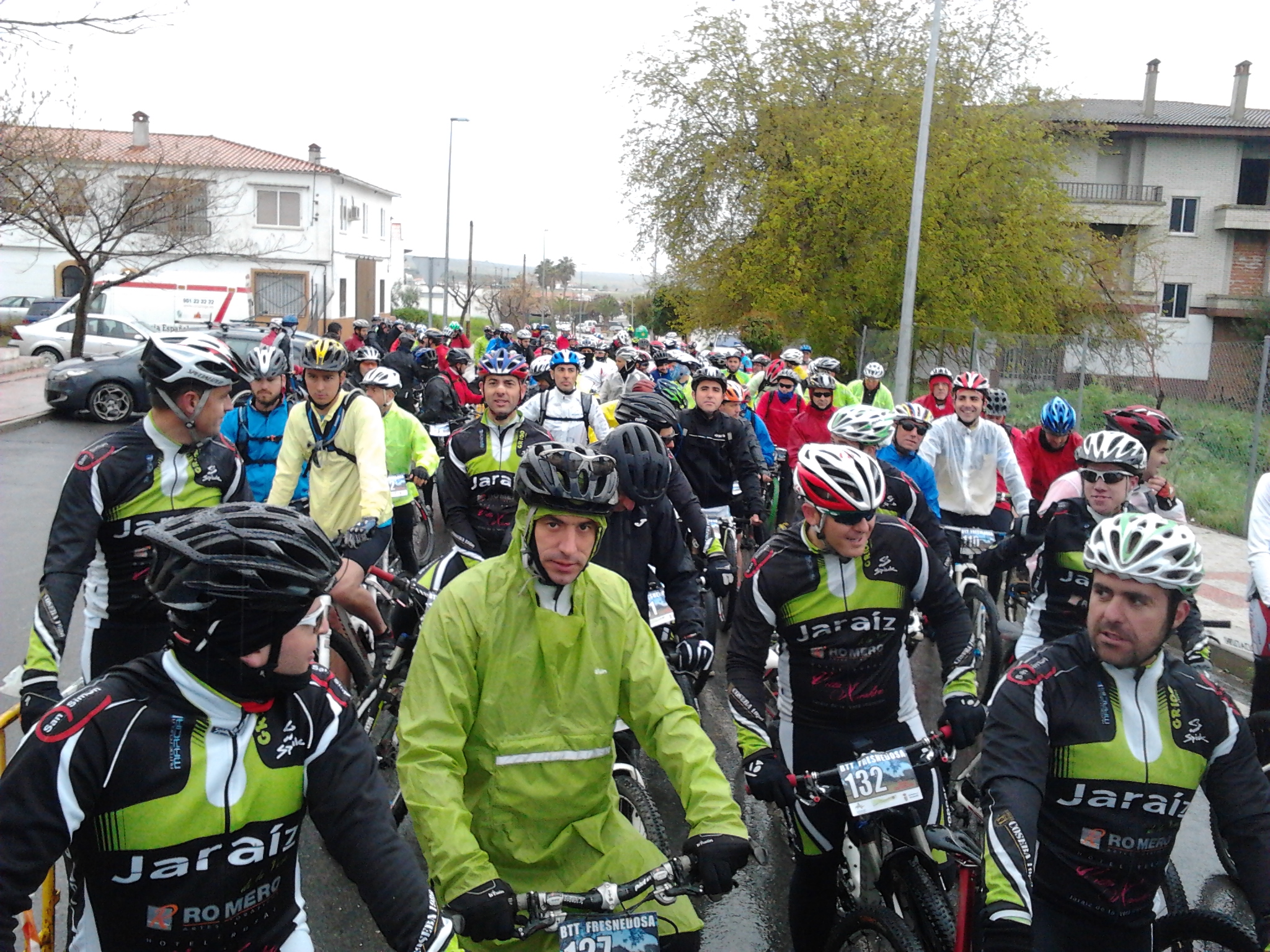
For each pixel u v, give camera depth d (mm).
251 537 1938
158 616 3783
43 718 1915
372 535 5395
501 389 5812
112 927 1990
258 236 43188
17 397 20422
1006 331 23375
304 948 2178
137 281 40750
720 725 6605
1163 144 37812
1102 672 2779
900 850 3357
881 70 23250
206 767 1968
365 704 5121
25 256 40750
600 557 4523
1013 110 23656
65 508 3545
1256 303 35969
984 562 5480
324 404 5762
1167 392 28688
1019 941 2457
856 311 23609
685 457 7703
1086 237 26500
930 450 7703
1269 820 2713
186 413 3643
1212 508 13789
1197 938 2943
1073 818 2820
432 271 25188
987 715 3123
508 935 2480
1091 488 4695
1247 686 7797
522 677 2768
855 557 3529
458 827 2547
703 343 34562
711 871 2562
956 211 22422
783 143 23500
